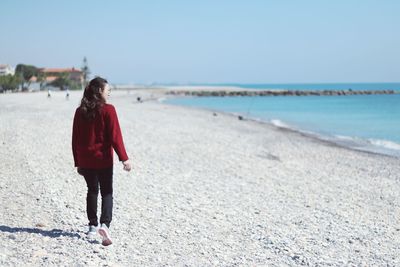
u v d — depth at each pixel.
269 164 14.92
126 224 6.96
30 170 10.45
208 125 31.42
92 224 5.98
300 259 5.75
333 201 9.78
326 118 43.47
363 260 5.84
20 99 57.44
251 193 10.08
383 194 10.97
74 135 5.66
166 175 11.62
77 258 5.23
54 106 41.69
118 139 5.61
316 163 16.19
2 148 13.45
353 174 14.14
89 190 5.87
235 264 5.51
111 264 5.16
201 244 6.23
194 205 8.56
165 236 6.48
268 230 7.11
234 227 7.19
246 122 36.84
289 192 10.49
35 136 17.20
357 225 7.73
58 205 7.59
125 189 9.60
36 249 5.43
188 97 114.69
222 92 131.00
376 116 46.06
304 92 135.62
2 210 7.09
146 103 67.81
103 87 5.66
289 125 35.25
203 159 14.92
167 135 21.86
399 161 17.53
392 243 6.72
